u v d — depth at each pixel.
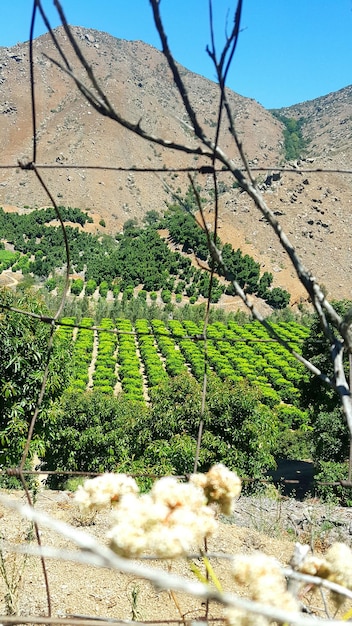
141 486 13.27
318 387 17.28
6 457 8.04
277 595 0.93
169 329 61.84
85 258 101.38
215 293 79.06
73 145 162.12
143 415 16.25
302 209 100.88
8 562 4.35
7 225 115.31
